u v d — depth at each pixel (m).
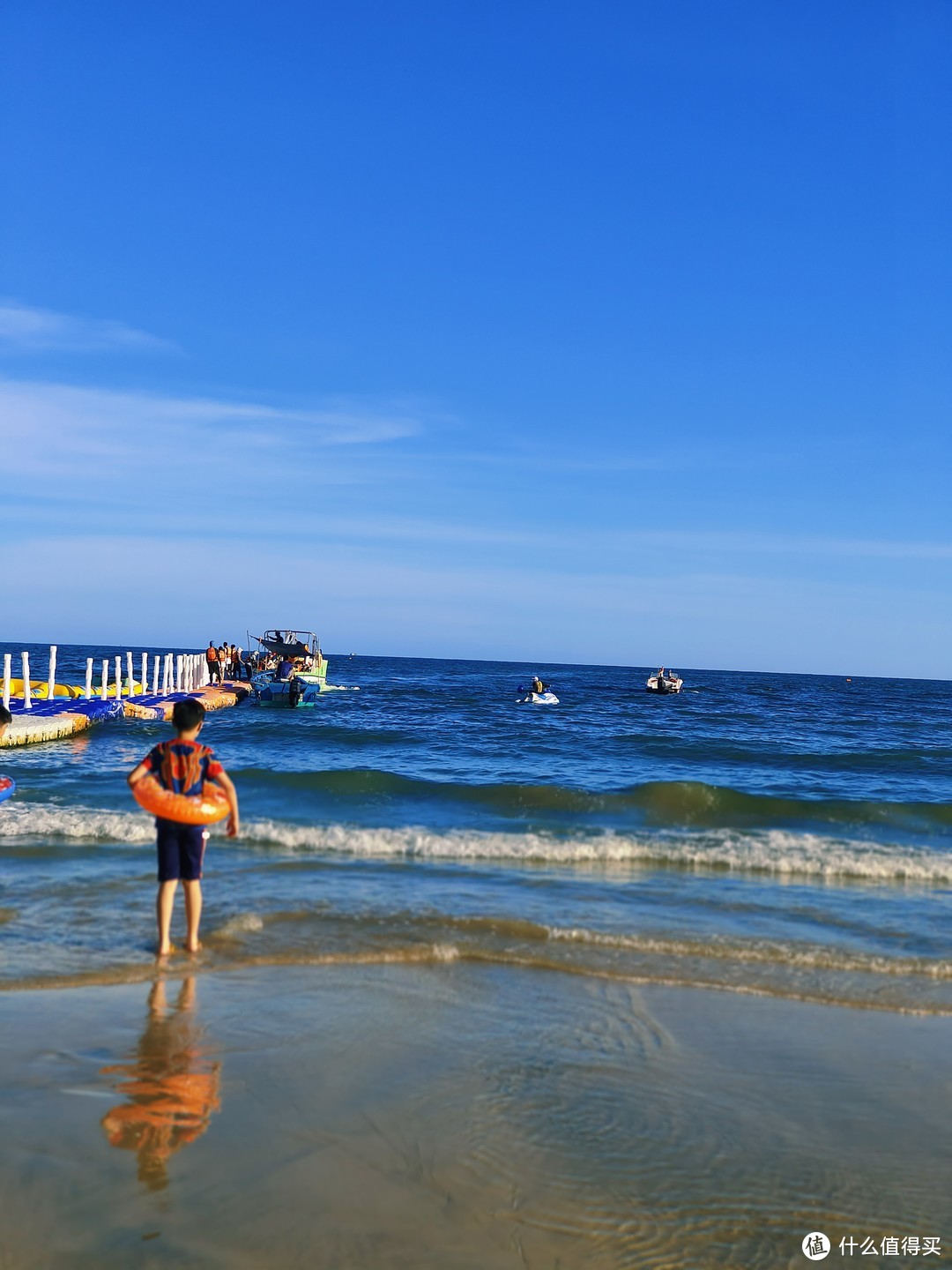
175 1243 3.33
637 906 8.68
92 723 25.75
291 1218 3.52
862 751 24.95
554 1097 4.67
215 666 48.38
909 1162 4.16
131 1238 3.35
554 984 6.43
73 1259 3.22
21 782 15.09
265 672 51.31
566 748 24.50
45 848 10.11
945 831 13.75
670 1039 5.52
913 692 108.06
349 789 15.23
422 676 114.12
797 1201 3.83
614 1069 5.05
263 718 34.88
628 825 13.34
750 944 7.41
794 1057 5.30
